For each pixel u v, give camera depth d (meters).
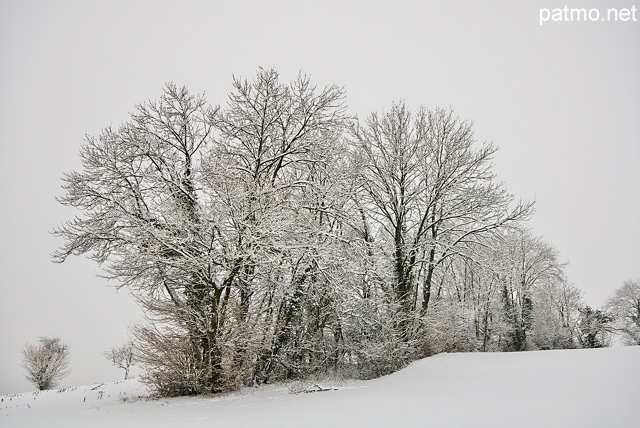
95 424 7.50
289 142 16.33
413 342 15.97
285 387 12.55
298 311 15.09
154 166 15.22
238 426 6.22
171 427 6.48
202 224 12.25
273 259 11.91
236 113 15.91
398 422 5.73
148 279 12.66
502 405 6.76
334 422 6.04
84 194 14.57
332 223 18.08
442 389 9.62
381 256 17.56
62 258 14.37
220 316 12.16
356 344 15.86
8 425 7.91
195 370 11.76
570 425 4.91
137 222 12.72
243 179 13.98
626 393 6.95
